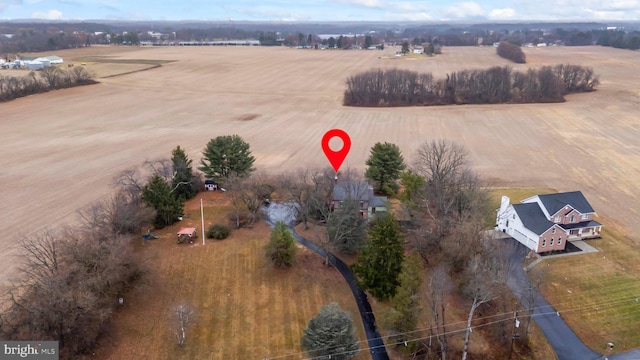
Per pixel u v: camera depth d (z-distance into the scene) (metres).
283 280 55.41
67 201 75.56
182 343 44.41
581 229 63.31
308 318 48.78
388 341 45.09
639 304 50.06
